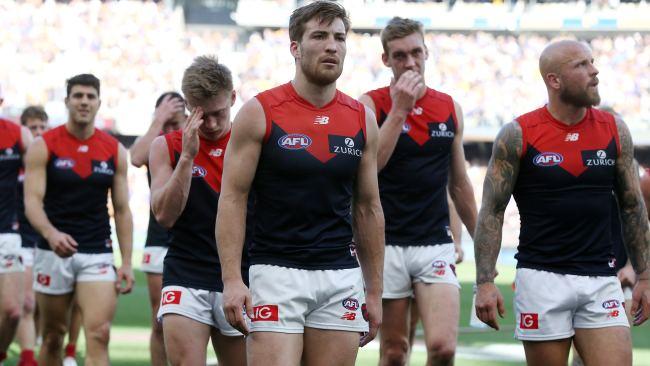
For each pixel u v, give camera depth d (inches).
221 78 193.8
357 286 164.1
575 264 186.5
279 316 158.7
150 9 1110.4
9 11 1075.3
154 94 1020.5
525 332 189.9
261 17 1109.7
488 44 1088.2
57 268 262.8
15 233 283.9
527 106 1035.3
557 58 185.2
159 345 260.7
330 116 161.6
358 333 163.9
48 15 1081.4
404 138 236.5
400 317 240.5
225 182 161.2
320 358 162.4
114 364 316.5
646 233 190.5
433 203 239.3
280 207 160.6
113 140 273.3
